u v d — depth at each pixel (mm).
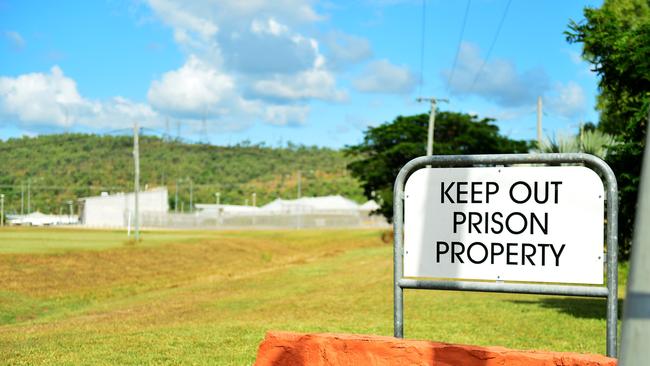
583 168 5688
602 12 15688
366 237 69062
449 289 5957
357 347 5695
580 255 5695
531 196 5828
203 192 165750
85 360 8539
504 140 59656
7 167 184375
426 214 6113
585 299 19406
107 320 16266
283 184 176375
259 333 11430
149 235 61750
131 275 32375
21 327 15445
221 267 40094
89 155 195750
